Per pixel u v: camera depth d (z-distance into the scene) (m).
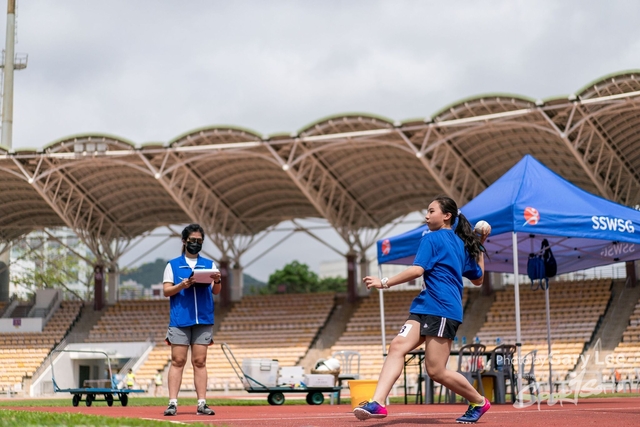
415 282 55.38
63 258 85.69
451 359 41.59
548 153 41.53
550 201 16.78
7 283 59.81
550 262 20.20
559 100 34.69
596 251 20.97
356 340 50.25
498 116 35.53
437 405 17.56
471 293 50.19
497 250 21.42
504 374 18.38
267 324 53.03
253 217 53.50
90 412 14.02
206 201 48.94
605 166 40.59
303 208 52.56
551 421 8.98
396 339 7.93
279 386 22.64
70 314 56.75
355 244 53.25
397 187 48.31
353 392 15.48
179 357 12.20
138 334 54.44
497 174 43.88
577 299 46.53
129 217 54.69
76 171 46.88
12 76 58.91
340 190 47.75
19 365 51.78
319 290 101.69
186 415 12.10
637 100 33.09
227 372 48.53
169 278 12.18
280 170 46.16
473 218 17.27
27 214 55.00
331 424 8.80
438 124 37.19
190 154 42.78
